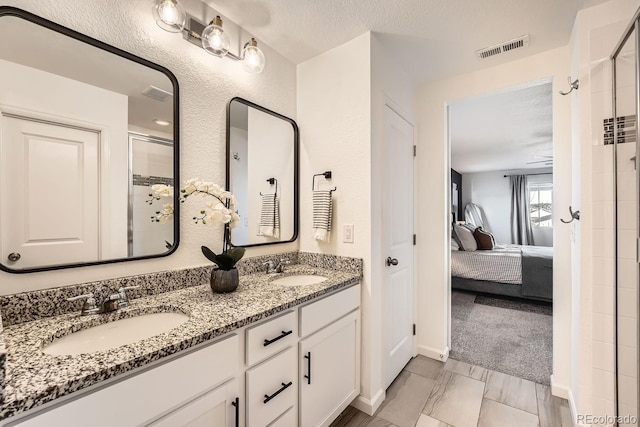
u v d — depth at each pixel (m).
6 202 0.91
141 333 1.05
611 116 1.36
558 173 1.81
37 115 0.97
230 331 0.95
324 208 1.79
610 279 1.36
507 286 3.71
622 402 1.30
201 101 1.45
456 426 1.56
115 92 1.15
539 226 6.70
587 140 1.44
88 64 1.08
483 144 4.33
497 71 2.05
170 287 1.29
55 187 1.00
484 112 2.98
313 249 1.92
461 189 7.39
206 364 0.89
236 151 1.62
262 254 1.78
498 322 3.02
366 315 1.69
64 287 1.00
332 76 1.84
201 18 1.44
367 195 1.68
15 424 0.56
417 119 2.39
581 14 1.47
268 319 1.11
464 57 1.95
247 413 1.02
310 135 1.95
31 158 0.96
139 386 0.73
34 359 0.70
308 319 1.30
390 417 1.63
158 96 1.28
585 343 1.46
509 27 1.63
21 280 0.94
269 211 1.81
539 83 1.96
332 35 1.71
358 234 1.72
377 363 1.74
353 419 1.61
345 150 1.77
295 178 1.98
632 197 1.29
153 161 1.26
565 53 1.81
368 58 1.68
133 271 1.20
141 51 1.23
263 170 1.78
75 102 1.05
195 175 1.42
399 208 2.08
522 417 1.62
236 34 1.62
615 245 1.34
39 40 0.98
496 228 7.10
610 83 1.36
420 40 1.76
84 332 0.93
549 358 2.28
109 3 1.14
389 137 1.92
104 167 1.12
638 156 1.15
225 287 1.27
